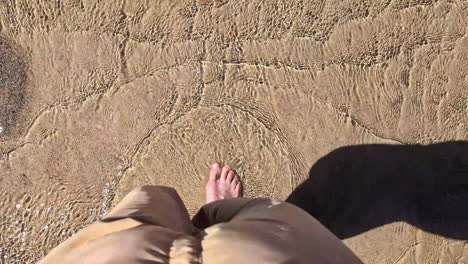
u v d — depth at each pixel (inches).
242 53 79.4
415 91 80.6
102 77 78.5
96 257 42.4
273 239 43.7
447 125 81.1
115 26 77.9
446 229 81.5
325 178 80.5
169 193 61.7
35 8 77.1
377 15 79.6
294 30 79.3
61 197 79.6
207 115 79.8
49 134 78.8
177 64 79.0
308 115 80.3
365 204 80.8
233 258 41.0
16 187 79.0
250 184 80.6
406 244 81.4
